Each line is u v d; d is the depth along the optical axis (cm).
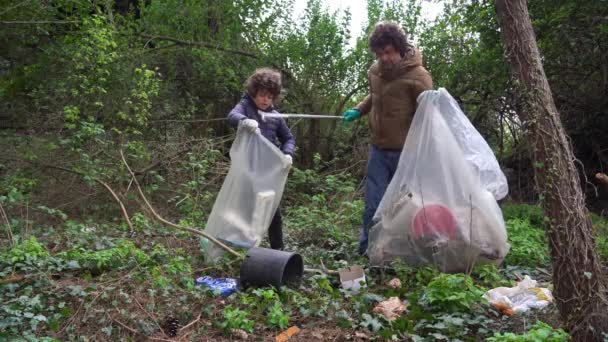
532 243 608
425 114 521
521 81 395
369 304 440
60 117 805
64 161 759
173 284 445
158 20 1055
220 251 516
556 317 401
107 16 995
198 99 1010
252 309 421
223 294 442
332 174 1023
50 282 425
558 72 961
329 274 511
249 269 459
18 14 916
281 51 1024
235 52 1034
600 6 855
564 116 1002
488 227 504
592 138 998
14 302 391
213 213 526
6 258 465
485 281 484
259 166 518
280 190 520
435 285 427
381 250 526
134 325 383
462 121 525
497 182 518
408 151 524
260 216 511
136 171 786
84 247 538
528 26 401
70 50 875
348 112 615
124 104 848
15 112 926
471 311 415
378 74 572
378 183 577
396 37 548
